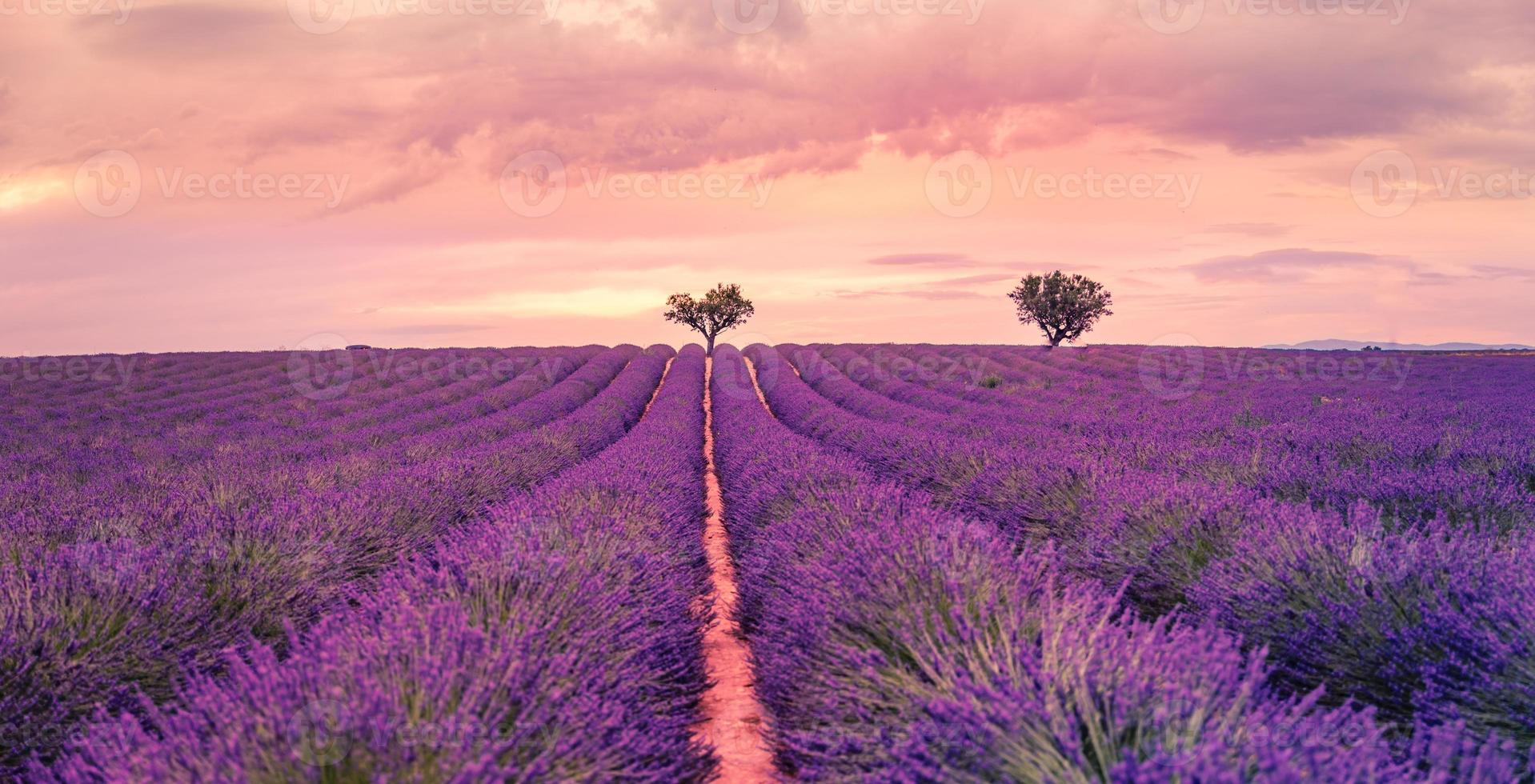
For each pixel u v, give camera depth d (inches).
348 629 109.0
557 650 112.6
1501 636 114.1
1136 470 248.5
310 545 182.4
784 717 127.3
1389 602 126.6
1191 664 90.4
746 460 386.0
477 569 137.1
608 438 572.4
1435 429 410.0
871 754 97.1
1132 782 70.1
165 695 129.3
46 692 117.9
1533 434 386.3
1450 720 104.5
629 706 112.0
